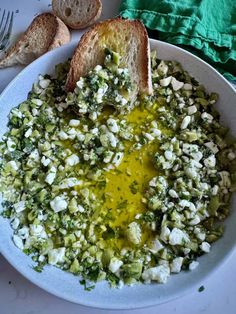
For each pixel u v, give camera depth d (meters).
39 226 0.25
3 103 0.26
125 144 0.27
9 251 0.23
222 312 0.24
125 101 0.26
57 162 0.26
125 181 0.26
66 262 0.24
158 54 0.28
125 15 0.29
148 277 0.23
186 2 0.29
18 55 0.29
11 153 0.26
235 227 0.24
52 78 0.28
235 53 0.28
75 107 0.27
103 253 0.24
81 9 0.29
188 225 0.25
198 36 0.28
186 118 0.26
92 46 0.27
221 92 0.27
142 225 0.25
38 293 0.25
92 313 0.24
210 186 0.26
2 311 0.24
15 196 0.26
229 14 0.29
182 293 0.22
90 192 0.26
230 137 0.27
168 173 0.26
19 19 0.30
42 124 0.27
